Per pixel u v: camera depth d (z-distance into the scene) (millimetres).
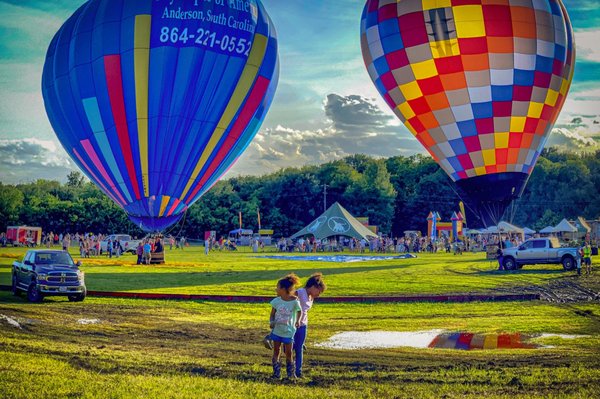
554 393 8180
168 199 30750
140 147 29844
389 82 33969
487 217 34312
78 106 30047
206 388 8180
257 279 27250
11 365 9055
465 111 32438
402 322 15828
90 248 54312
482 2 31859
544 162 108312
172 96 29422
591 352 11758
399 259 45156
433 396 8023
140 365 9758
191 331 14172
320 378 9156
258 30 31406
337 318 16578
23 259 20078
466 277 27844
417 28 32344
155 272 31031
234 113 30922
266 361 10766
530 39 31891
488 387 8562
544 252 31344
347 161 134375
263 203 111438
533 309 18156
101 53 29391
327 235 62594
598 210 104125
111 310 17234
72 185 139125
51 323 14148
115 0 30016
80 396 7609
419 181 112688
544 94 32594
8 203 104312
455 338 13391
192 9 29469
